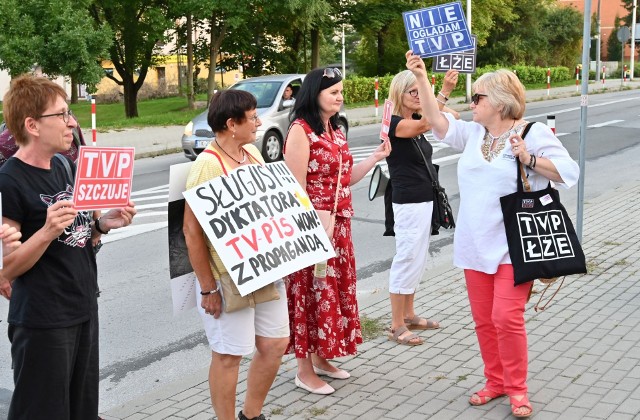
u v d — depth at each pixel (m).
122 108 38.50
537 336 5.86
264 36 38.22
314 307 4.98
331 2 36.66
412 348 5.80
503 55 54.09
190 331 6.73
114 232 10.41
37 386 3.44
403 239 5.81
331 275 4.95
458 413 4.66
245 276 3.94
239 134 4.12
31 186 3.41
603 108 28.25
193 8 28.12
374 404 4.84
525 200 4.48
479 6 42.44
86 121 28.31
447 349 5.76
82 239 3.54
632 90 42.19
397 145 5.76
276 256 4.05
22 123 3.39
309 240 4.22
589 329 5.96
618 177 13.96
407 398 4.91
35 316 3.41
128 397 5.43
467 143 4.72
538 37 57.00
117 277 8.34
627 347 5.56
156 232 10.39
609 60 79.31
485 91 4.53
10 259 3.20
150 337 6.59
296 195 4.27
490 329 4.78
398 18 40.59
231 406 4.26
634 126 21.72
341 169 4.96
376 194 6.02
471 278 4.76
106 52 24.66
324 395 5.02
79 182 3.26
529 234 4.44
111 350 6.31
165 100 43.56
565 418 4.49
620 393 4.80
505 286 4.54
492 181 4.54
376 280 8.09
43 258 3.42
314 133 4.89
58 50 23.31
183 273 4.16
